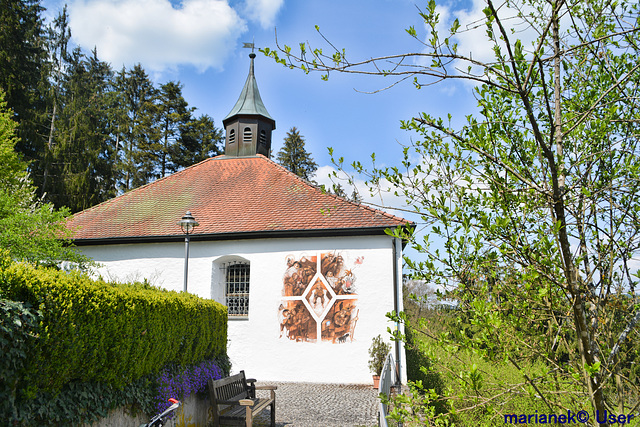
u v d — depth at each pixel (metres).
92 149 30.30
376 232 13.15
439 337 3.10
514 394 3.17
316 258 13.36
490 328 2.73
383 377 8.35
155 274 14.28
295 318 13.12
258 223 14.16
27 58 27.56
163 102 39.06
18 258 10.10
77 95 32.72
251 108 20.53
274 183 16.91
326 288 13.11
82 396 4.44
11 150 14.88
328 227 13.29
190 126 38.56
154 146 36.09
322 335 12.87
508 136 3.41
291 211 14.64
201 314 7.28
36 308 3.94
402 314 3.48
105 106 36.47
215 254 14.07
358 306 12.85
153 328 5.70
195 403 7.05
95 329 4.57
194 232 14.10
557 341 3.51
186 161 37.66
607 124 3.09
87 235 14.91
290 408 9.41
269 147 21.14
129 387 5.29
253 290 13.53
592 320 3.24
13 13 25.89
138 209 16.38
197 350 7.12
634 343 3.38
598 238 3.26
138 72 40.09
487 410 3.03
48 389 4.05
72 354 4.23
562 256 2.94
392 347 12.40
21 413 3.71
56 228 11.66
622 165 3.23
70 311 4.22
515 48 2.65
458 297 3.27
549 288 2.89
